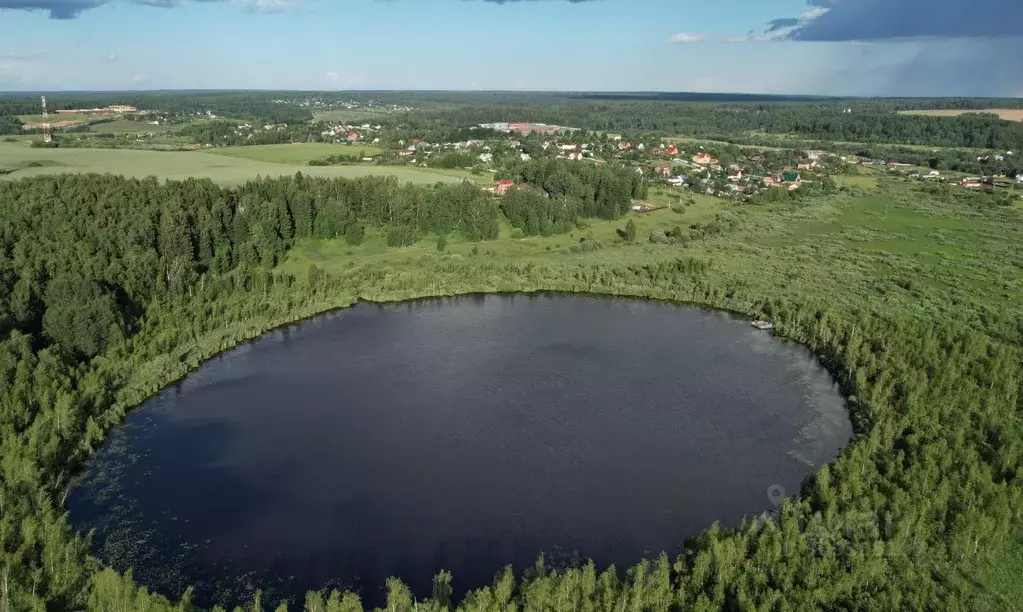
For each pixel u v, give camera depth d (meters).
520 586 60.53
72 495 78.31
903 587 60.19
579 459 87.88
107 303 110.88
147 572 66.38
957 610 57.56
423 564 68.50
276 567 67.75
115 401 97.56
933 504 69.19
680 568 63.62
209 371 112.44
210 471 84.06
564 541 72.19
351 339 127.50
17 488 71.19
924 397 92.56
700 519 76.00
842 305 136.50
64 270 119.12
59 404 85.94
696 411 101.00
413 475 83.75
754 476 84.38
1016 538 67.75
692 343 127.62
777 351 124.00
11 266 116.75
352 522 74.75
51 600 58.59
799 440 92.88
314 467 85.25
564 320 140.00
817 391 107.62
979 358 105.19
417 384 108.94
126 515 75.00
